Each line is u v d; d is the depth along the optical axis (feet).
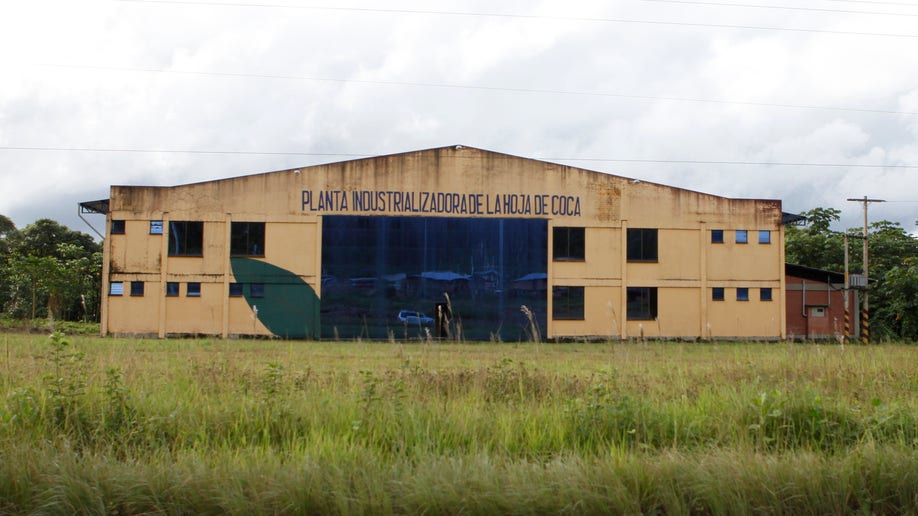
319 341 111.86
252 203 118.01
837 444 26.55
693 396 34.01
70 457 22.50
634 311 122.52
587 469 22.04
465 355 64.69
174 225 117.19
